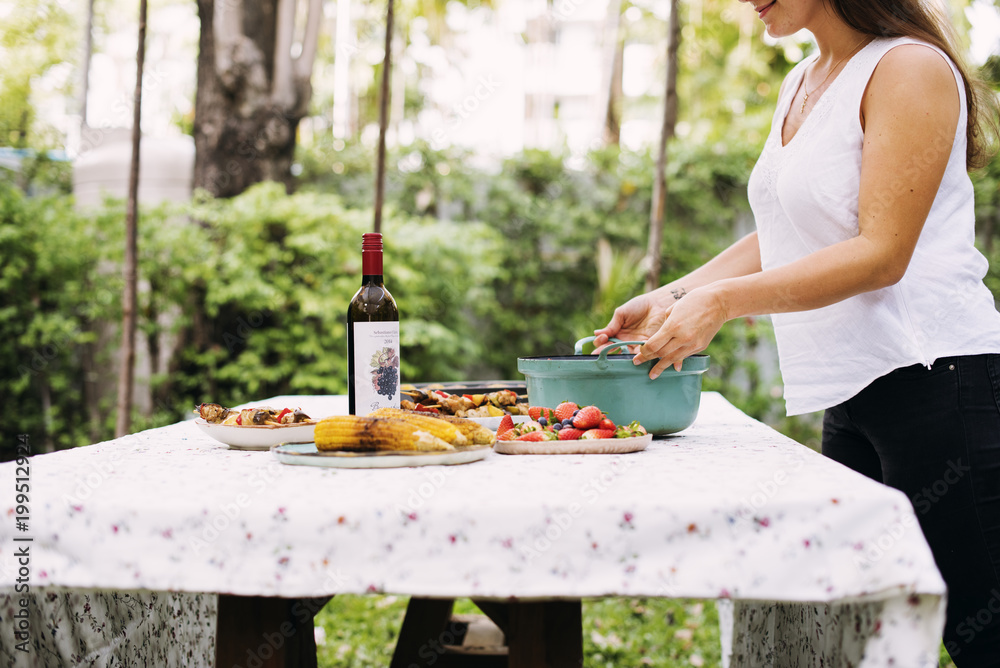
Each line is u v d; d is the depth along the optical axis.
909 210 1.12
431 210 6.30
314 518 0.84
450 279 5.72
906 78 1.16
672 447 1.26
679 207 6.20
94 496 0.89
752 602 1.66
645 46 10.32
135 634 1.40
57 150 5.93
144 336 5.45
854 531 0.81
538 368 1.39
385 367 1.25
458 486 0.92
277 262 5.39
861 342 1.27
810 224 1.32
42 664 1.11
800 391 1.36
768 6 1.37
